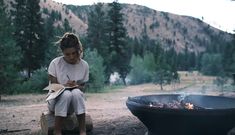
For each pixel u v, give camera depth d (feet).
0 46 52.95
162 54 151.02
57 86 16.11
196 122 13.78
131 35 469.98
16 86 56.65
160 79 94.94
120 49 133.08
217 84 61.82
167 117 13.85
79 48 16.61
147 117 14.58
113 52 126.62
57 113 15.76
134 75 118.62
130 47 163.32
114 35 133.39
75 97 16.06
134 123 19.60
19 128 20.36
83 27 355.15
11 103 48.06
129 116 21.84
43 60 103.14
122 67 126.31
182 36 522.06
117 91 74.64
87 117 17.76
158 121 14.35
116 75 128.88
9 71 53.98
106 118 22.31
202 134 14.55
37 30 104.68
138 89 84.48
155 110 13.80
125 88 89.04
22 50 100.78
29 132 18.95
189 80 106.42
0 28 53.83
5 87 54.08
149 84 108.27
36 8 107.14
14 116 25.84
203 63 104.78
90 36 131.85
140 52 178.19
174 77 100.68
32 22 104.88
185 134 14.52
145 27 504.43
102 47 125.39
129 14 529.86
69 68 16.78
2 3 57.11
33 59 102.12
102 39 132.67
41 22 108.06
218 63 89.97
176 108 13.69
